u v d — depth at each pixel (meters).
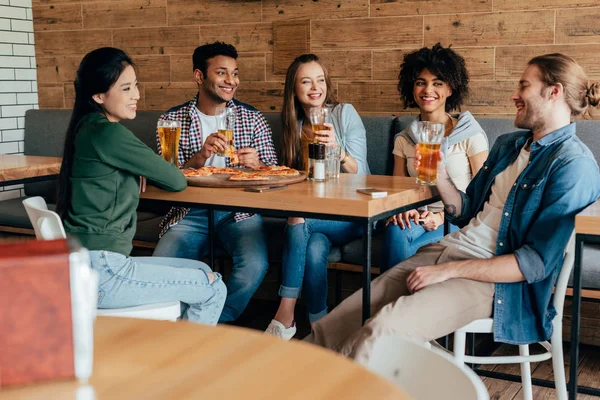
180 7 4.24
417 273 2.10
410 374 1.03
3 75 4.52
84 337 0.85
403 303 2.00
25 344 0.83
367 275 2.12
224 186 2.39
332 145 2.61
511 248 2.16
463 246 2.26
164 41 4.31
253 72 4.09
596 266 2.67
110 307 2.03
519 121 2.21
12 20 4.55
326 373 0.87
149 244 3.49
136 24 4.38
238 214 3.04
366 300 2.13
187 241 3.06
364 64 3.81
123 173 2.18
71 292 0.84
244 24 4.08
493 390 2.73
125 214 2.17
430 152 2.37
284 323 2.85
